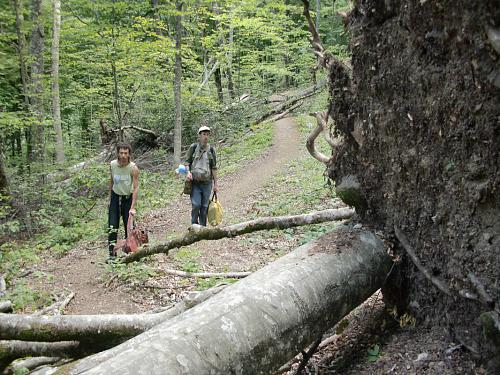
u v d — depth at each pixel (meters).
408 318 3.41
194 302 3.65
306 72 24.31
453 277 2.77
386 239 3.45
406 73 2.98
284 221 4.75
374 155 3.45
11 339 3.23
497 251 2.45
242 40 24.70
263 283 2.84
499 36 2.16
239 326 2.51
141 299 5.18
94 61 15.88
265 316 2.63
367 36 3.29
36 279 6.12
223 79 26.28
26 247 7.96
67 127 22.05
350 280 3.14
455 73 2.57
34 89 13.60
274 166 12.63
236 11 19.12
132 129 17.22
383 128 3.28
